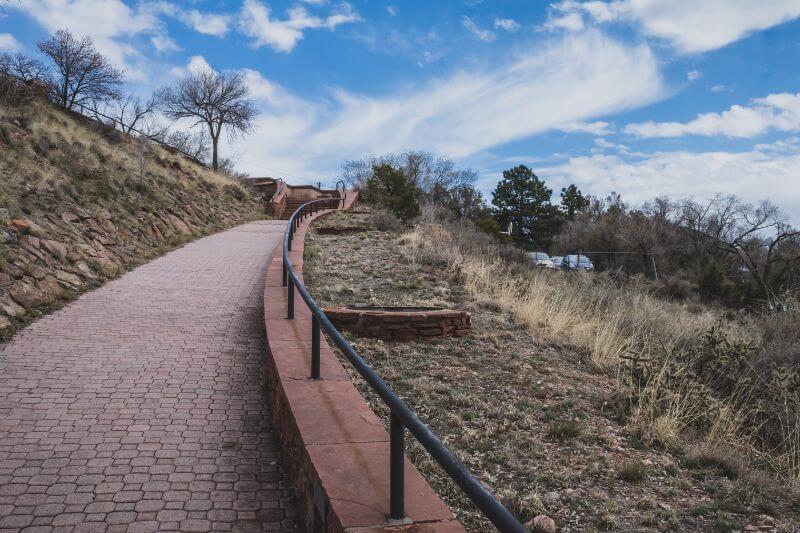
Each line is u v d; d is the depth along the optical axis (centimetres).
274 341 634
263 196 3491
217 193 2803
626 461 473
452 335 822
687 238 3856
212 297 1055
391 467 281
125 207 1662
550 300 1062
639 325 970
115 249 1343
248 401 584
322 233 2044
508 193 6231
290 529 362
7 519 355
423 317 801
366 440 379
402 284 1156
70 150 1797
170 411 547
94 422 514
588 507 393
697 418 584
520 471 442
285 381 496
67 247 1158
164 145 3122
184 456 457
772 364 734
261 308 992
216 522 365
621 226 4097
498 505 185
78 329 806
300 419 411
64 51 2922
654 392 587
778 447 561
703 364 764
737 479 458
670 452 505
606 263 3844
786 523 385
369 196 3716
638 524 374
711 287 2394
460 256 1441
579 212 6197
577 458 471
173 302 999
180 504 385
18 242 1030
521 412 564
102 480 412
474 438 495
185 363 691
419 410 552
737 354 750
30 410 532
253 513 379
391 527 271
